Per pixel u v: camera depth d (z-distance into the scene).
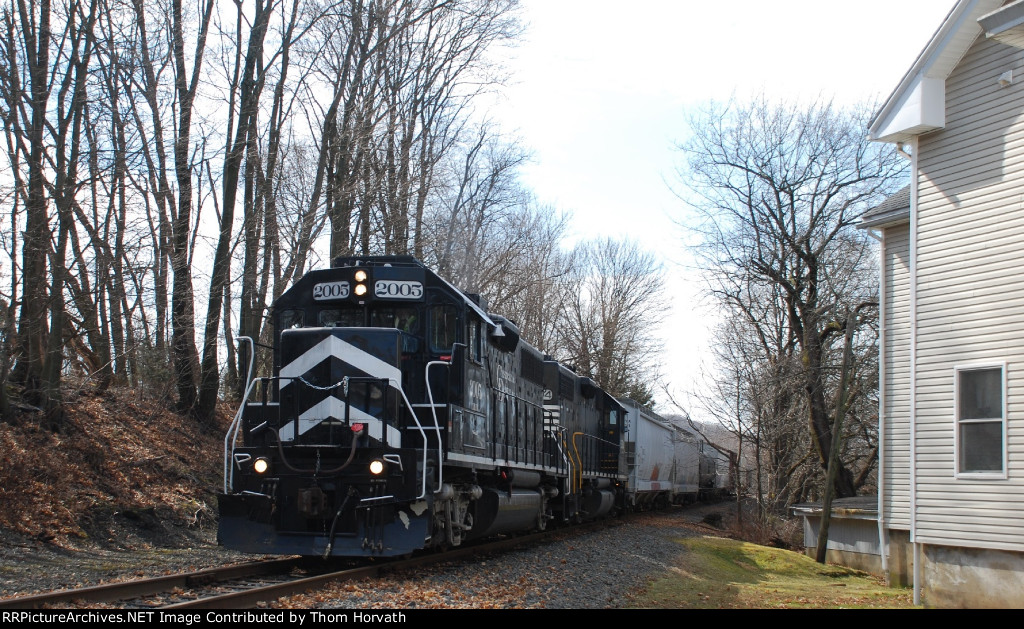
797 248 32.00
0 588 9.94
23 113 17.69
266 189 23.83
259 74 23.66
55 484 15.52
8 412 16.62
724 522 34.06
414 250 29.62
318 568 12.10
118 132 20.84
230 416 25.56
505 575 12.60
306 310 13.49
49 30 17.59
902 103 14.27
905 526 18.38
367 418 11.88
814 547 24.58
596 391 27.22
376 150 26.61
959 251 13.61
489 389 15.01
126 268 19.89
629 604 11.41
